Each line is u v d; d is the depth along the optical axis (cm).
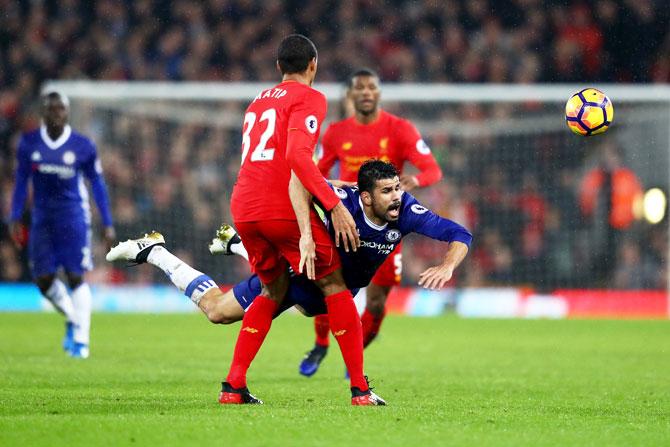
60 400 2425
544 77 9012
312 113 2262
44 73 8644
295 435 1881
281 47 2383
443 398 2678
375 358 4053
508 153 7912
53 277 4006
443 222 2323
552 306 7244
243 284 2502
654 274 7612
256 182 2306
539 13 9194
